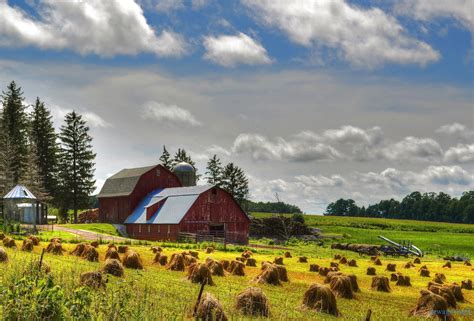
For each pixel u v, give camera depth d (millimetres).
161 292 20719
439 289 25172
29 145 93125
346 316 20766
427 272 39219
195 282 25984
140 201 86812
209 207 74562
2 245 38406
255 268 36188
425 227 139250
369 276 36750
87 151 98125
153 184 88812
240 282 28203
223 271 31078
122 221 87625
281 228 97125
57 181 98188
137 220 79750
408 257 64000
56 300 13289
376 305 24031
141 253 40906
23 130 94750
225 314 17375
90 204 100812
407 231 126750
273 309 20641
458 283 35219
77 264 28469
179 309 17078
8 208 63219
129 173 93438
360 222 148875
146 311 14594
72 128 97812
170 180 91000
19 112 93812
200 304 16250
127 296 14859
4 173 85125
